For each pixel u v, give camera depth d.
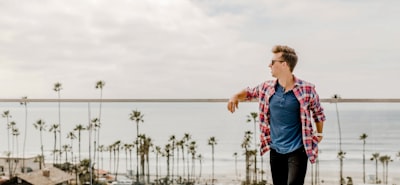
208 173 27.38
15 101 5.16
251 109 3.77
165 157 27.67
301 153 2.78
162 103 5.07
